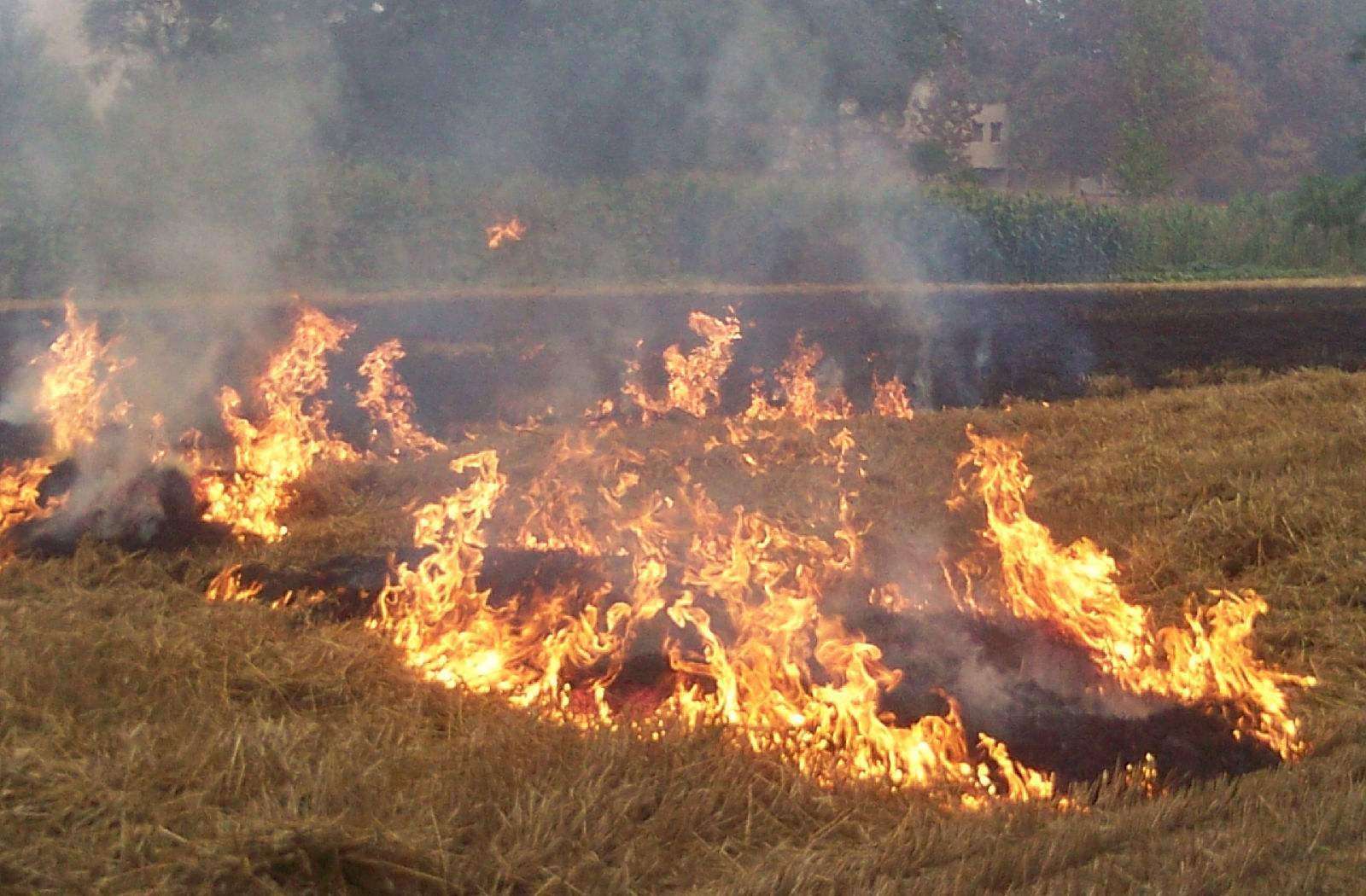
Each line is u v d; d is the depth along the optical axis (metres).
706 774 4.80
